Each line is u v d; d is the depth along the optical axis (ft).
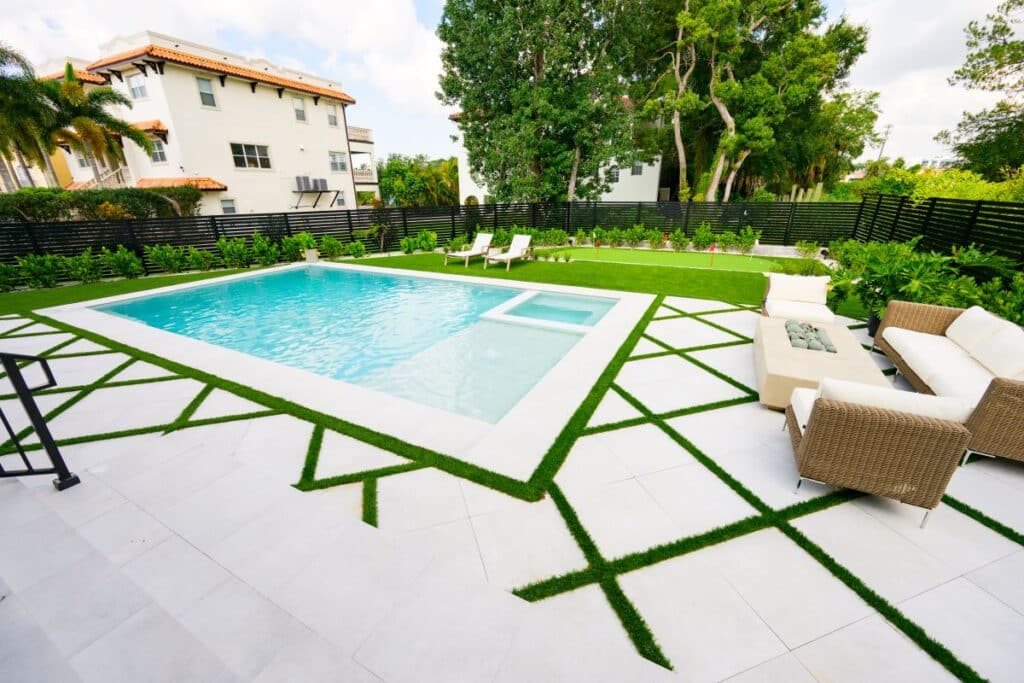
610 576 7.30
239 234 40.86
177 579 6.71
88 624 5.91
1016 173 35.17
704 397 14.03
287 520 8.14
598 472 10.20
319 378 15.58
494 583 7.14
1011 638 6.37
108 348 18.98
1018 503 9.29
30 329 21.79
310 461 10.54
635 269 37.24
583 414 12.82
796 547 8.02
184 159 53.31
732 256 44.78
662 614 6.64
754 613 6.70
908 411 8.41
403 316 25.93
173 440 11.14
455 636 5.90
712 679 5.74
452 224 52.03
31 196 42.45
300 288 33.19
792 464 10.60
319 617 6.10
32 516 8.12
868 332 20.29
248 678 5.19
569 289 29.30
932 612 6.75
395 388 16.71
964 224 23.16
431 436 11.68
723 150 57.93
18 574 6.77
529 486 9.53
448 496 9.27
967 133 51.37
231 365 16.89
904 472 8.35
